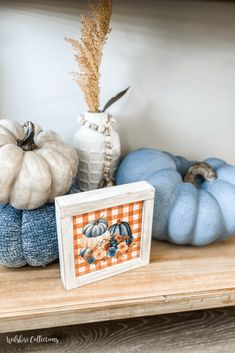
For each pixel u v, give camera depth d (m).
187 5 0.66
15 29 0.63
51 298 0.50
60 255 0.50
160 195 0.58
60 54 0.66
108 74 0.69
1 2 0.61
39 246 0.52
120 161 0.71
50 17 0.63
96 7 0.56
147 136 0.76
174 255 0.61
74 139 0.65
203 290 0.53
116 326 0.62
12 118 0.70
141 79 0.70
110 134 0.63
